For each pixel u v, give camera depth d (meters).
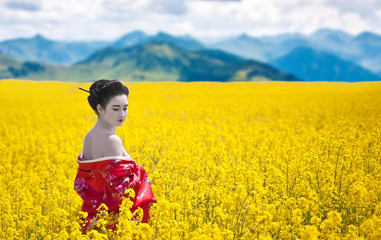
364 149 8.88
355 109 20.62
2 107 29.94
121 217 4.01
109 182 4.38
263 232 4.49
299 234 4.42
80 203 5.68
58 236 4.50
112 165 4.38
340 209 5.38
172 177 6.91
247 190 5.51
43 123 19.34
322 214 5.12
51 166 9.52
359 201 5.05
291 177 6.72
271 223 4.46
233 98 32.31
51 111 24.91
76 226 4.34
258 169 7.36
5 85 51.94
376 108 20.55
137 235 4.06
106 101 4.43
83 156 4.67
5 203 6.04
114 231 4.30
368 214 5.11
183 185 5.64
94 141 4.51
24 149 12.71
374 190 5.61
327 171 6.33
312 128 14.01
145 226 3.99
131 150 9.35
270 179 6.36
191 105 24.53
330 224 3.96
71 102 30.48
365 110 19.45
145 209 4.58
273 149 9.11
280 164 7.77
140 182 4.61
